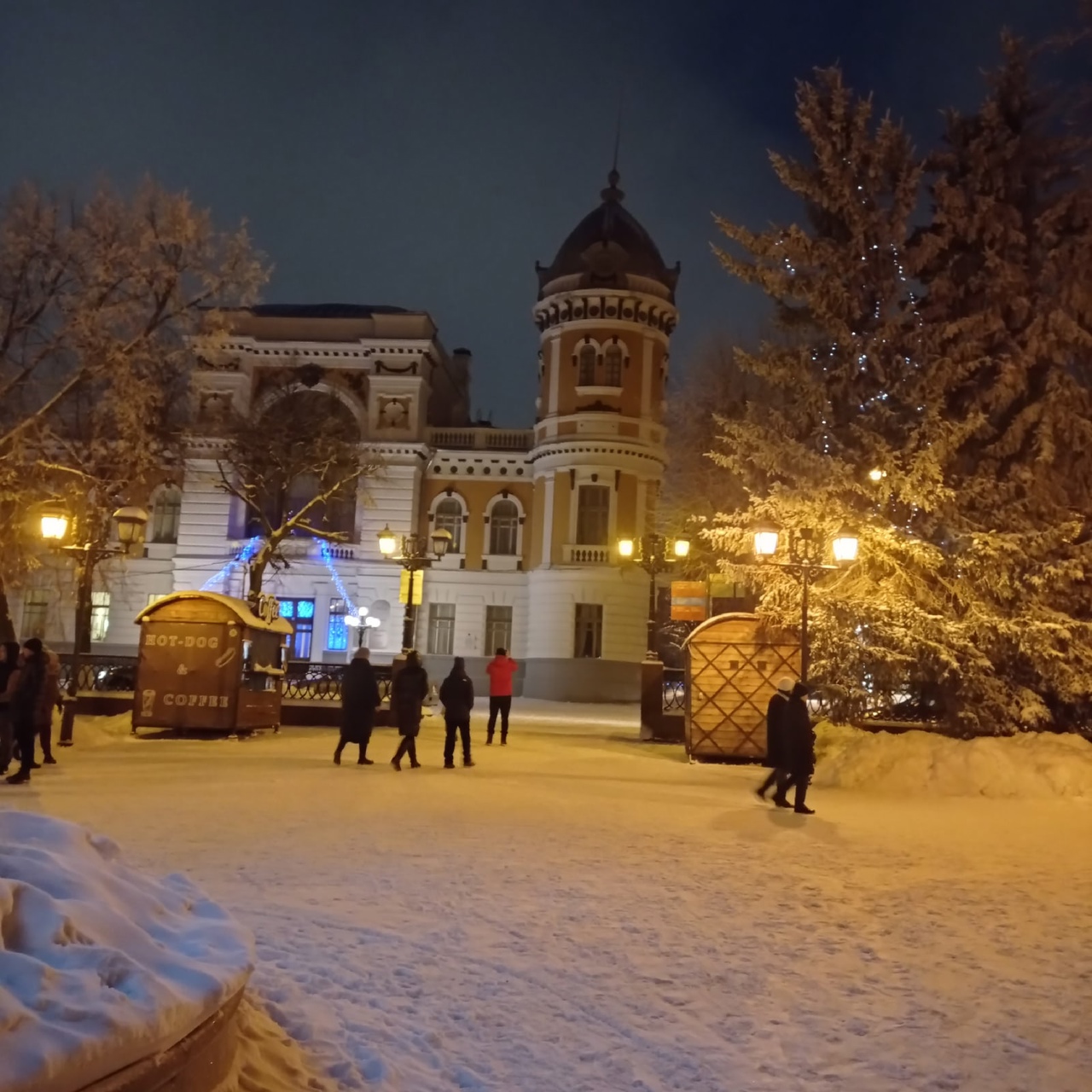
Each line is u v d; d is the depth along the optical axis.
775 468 21.72
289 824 11.48
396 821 11.97
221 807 12.55
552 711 37.53
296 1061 4.70
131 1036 3.24
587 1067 5.18
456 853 10.14
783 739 14.04
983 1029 5.89
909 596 20.58
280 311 48.38
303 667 27.73
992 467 21.42
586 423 45.06
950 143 22.70
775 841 11.66
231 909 7.59
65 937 3.60
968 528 20.62
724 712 20.20
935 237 21.92
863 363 22.25
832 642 19.91
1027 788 16.14
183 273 28.55
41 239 27.70
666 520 35.25
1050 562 20.02
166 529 46.97
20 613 46.12
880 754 17.34
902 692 21.33
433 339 47.44
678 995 6.30
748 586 23.45
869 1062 5.39
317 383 46.69
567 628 44.38
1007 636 19.45
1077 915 8.47
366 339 46.34
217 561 45.44
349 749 20.27
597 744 23.23
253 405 45.66
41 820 4.71
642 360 45.81
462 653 46.09
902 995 6.44
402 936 7.12
